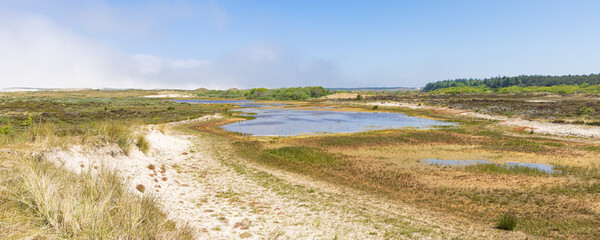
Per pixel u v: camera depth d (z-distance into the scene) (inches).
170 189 422.6
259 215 358.0
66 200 213.2
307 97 5689.0
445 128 1459.2
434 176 591.2
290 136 1198.9
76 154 399.5
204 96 6771.7
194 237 252.7
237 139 1060.5
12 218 187.6
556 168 653.9
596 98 3422.7
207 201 395.9
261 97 5851.4
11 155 313.9
